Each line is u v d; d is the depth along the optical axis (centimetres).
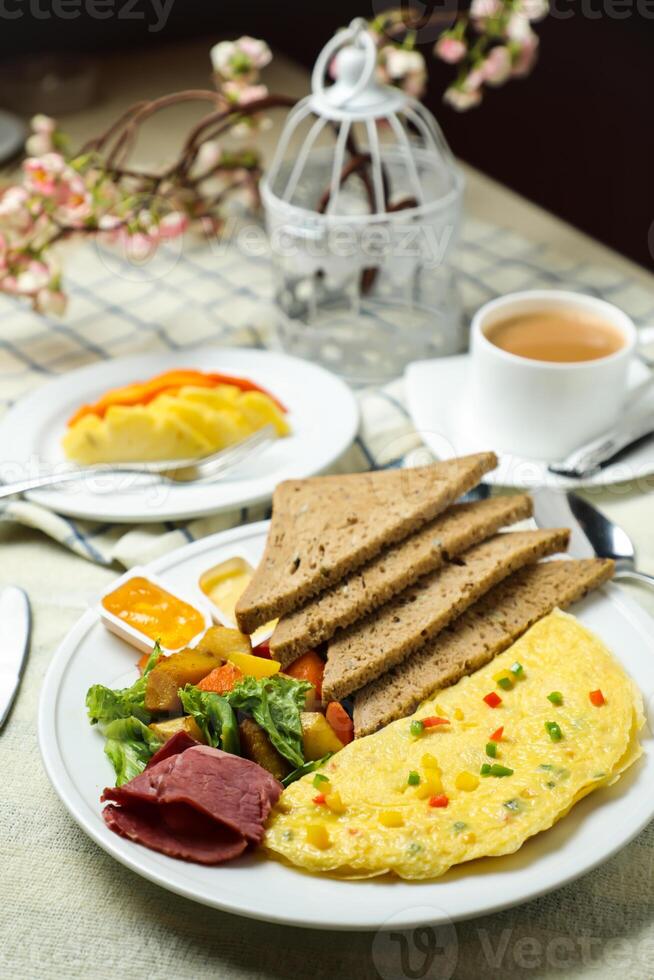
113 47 190
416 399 97
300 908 62
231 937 66
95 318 113
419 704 73
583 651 73
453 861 63
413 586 80
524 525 87
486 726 70
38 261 105
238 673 72
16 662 78
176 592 79
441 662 75
